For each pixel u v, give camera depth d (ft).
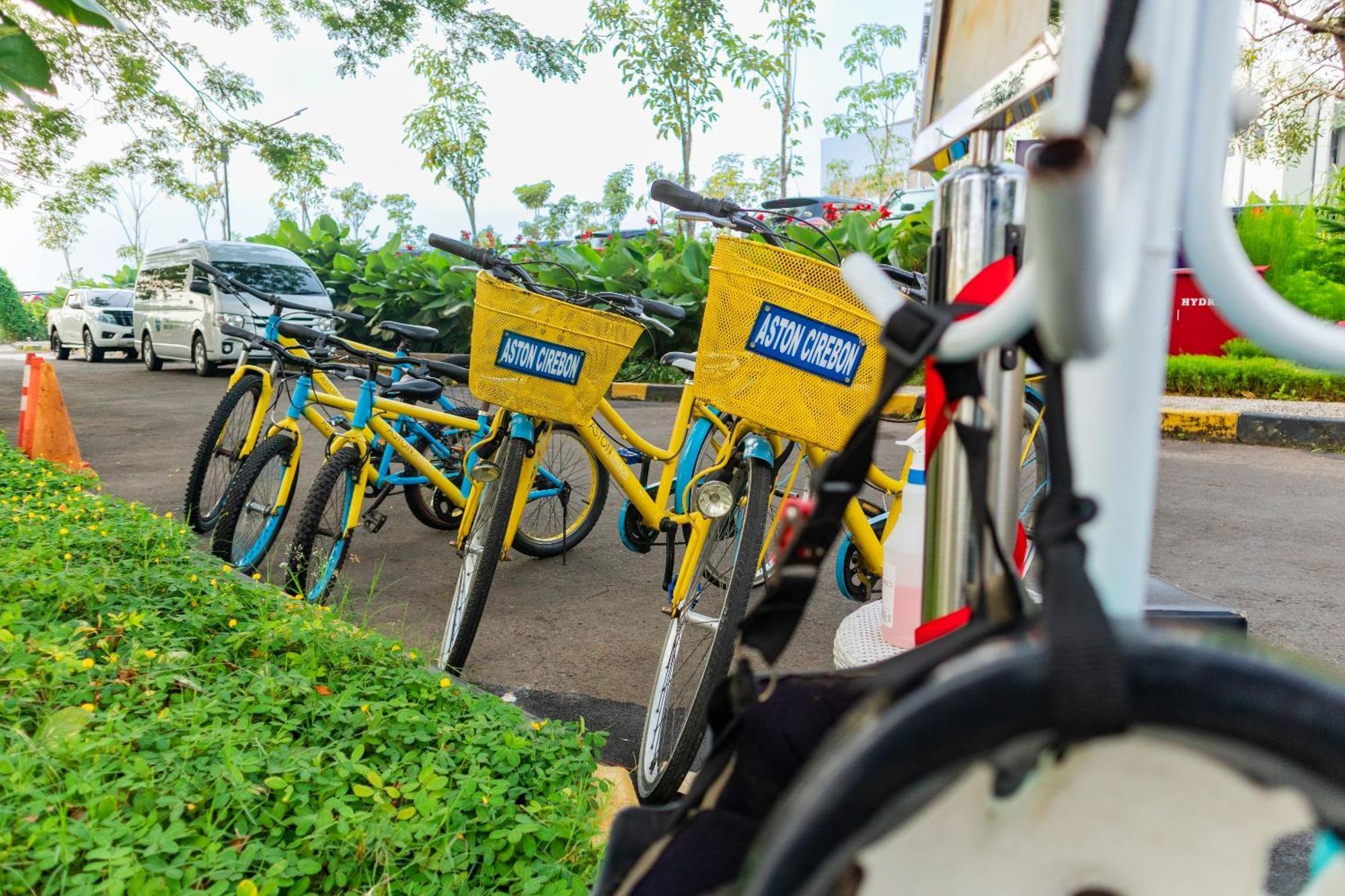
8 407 36.35
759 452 8.50
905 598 7.04
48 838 5.66
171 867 5.67
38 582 9.78
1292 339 2.25
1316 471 20.48
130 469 22.72
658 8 47.11
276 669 8.73
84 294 65.16
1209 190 2.23
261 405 15.47
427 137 57.72
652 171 64.39
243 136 31.09
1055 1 3.46
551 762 7.75
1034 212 1.63
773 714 2.73
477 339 10.12
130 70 23.71
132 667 8.27
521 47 39.09
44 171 25.77
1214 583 13.29
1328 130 50.31
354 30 35.58
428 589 14.02
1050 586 1.74
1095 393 2.35
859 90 68.90
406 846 6.14
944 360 2.21
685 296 36.09
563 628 12.48
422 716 8.04
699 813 2.69
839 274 7.34
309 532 11.93
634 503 11.91
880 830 1.64
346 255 53.06
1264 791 1.79
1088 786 1.83
